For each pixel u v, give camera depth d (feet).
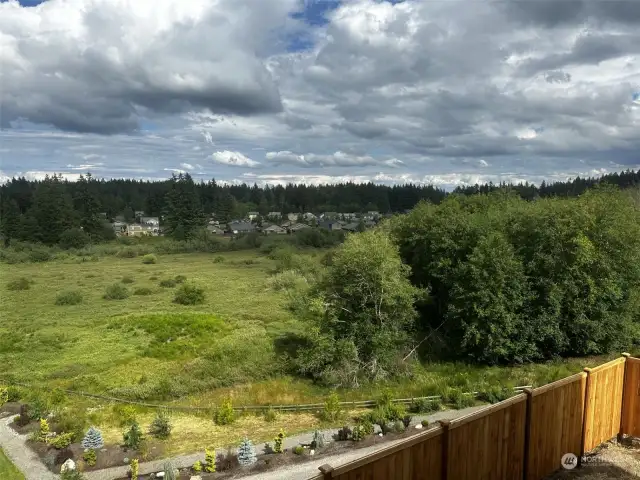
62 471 42.47
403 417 53.21
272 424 56.24
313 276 159.63
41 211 284.41
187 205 334.44
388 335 76.33
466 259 90.27
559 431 25.18
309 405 61.77
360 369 75.10
